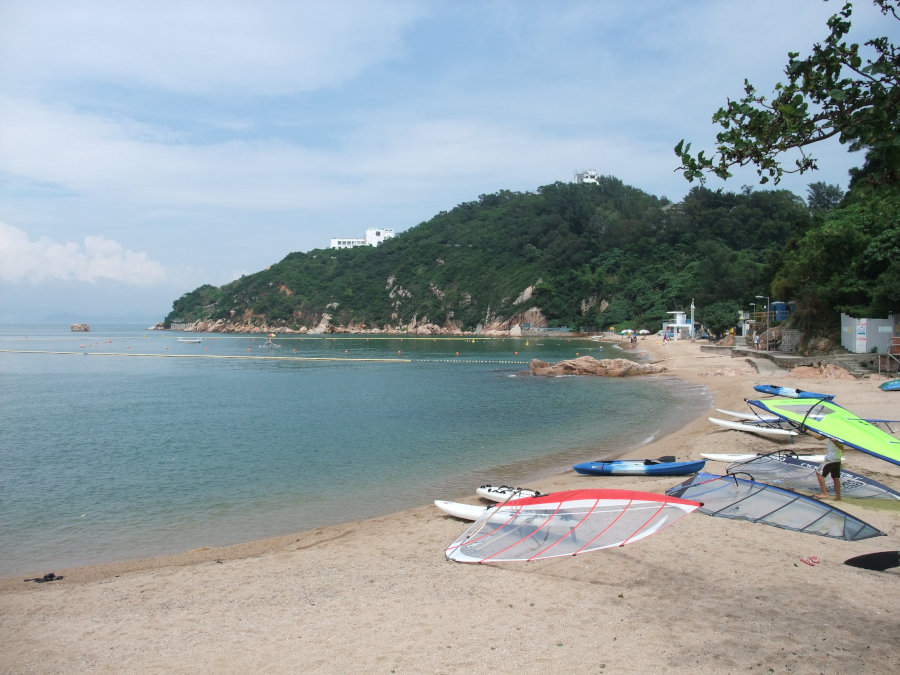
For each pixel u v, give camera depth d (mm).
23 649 7875
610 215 165375
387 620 8273
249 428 28000
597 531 10062
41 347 113375
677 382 41875
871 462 16047
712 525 11594
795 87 6336
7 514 15250
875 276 36594
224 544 12859
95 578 10852
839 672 6352
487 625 7938
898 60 5848
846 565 9508
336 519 14414
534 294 153625
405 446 23016
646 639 7301
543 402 34781
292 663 7148
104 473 19562
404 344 117312
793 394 20625
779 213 131125
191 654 7539
